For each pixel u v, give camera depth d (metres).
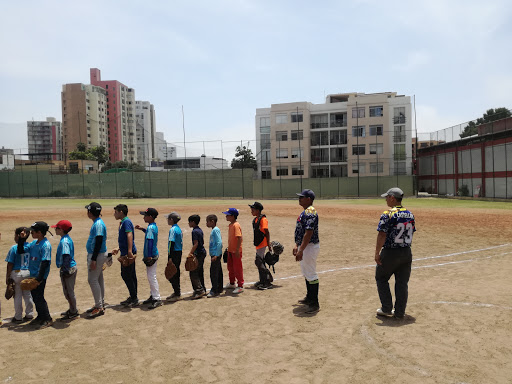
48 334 5.68
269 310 6.41
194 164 91.38
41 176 56.41
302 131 64.00
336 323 5.57
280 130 64.81
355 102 61.00
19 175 56.66
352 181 51.00
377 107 60.16
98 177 55.50
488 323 5.35
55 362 4.66
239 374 4.12
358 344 4.74
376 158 59.09
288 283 8.37
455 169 43.44
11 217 24.12
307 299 6.65
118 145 136.75
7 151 108.94
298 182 52.44
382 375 3.92
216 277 7.48
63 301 7.76
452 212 23.66
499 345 4.59
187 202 41.22
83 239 15.28
